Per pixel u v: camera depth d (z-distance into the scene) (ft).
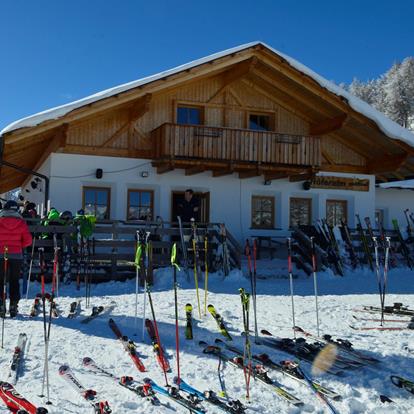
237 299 31.14
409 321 24.75
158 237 43.96
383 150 60.85
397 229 55.62
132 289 35.06
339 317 25.96
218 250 42.45
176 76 49.75
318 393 15.20
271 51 51.98
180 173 55.31
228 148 52.95
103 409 13.30
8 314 24.39
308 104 56.95
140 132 53.93
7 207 24.06
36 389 14.87
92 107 46.73
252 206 59.21
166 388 15.20
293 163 55.16
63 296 31.09
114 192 52.85
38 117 44.55
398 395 15.52
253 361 17.67
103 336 20.57
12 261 23.66
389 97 235.81
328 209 62.39
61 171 51.01
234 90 57.82
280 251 57.57
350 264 50.16
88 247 35.65
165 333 21.17
